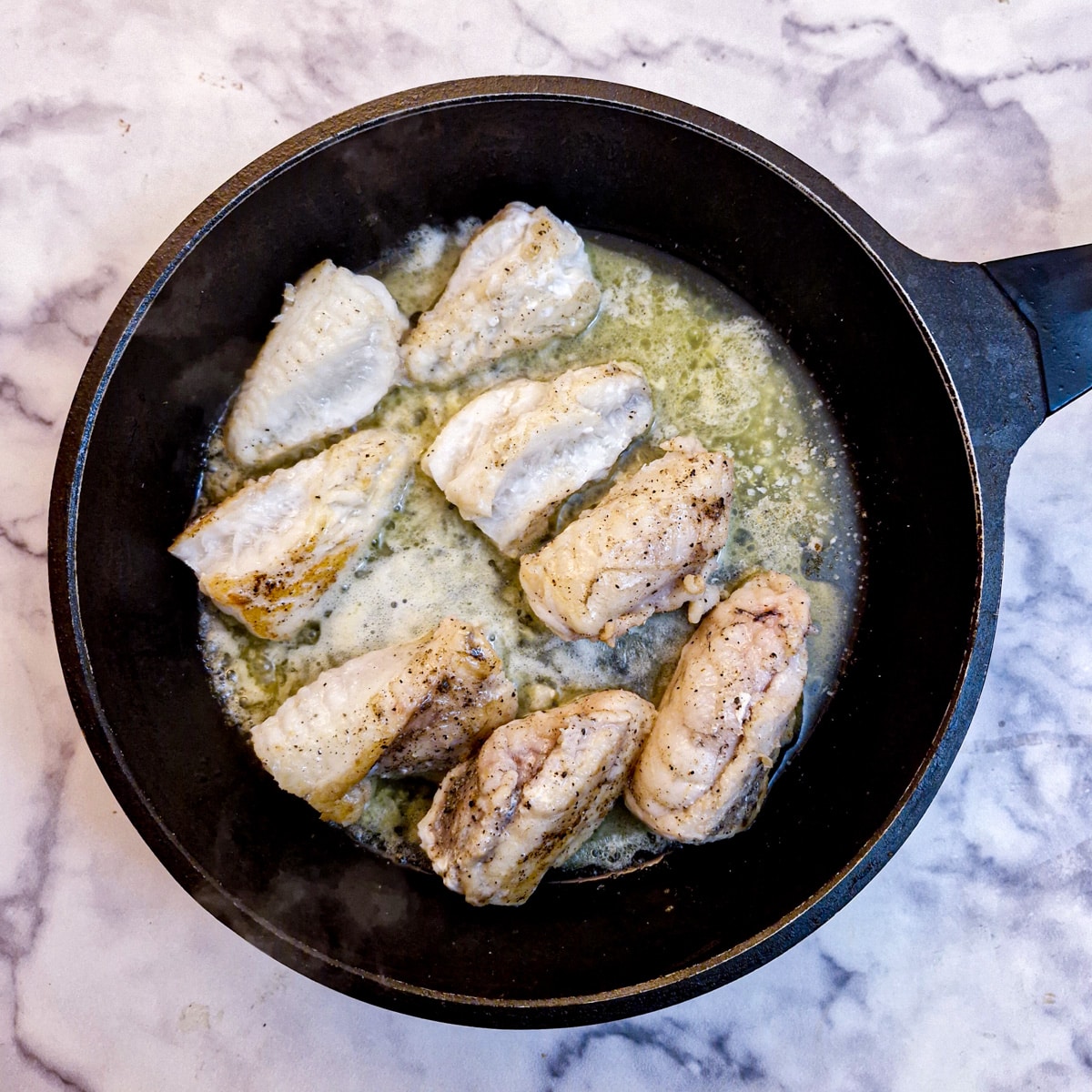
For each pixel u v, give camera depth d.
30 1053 0.44
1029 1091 0.44
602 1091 0.44
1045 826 0.44
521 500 0.42
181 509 0.44
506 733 0.41
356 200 0.42
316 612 0.43
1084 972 0.44
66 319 0.44
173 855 0.39
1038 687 0.45
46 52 0.44
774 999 0.44
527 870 0.41
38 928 0.44
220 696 0.43
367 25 0.44
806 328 0.44
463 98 0.39
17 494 0.44
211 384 0.43
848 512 0.44
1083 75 0.44
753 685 0.41
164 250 0.39
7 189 0.44
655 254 0.45
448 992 0.39
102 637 0.39
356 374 0.43
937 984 0.44
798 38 0.44
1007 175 0.44
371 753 0.41
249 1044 0.44
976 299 0.39
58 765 0.44
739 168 0.41
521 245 0.42
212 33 0.44
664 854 0.44
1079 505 0.44
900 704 0.42
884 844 0.38
